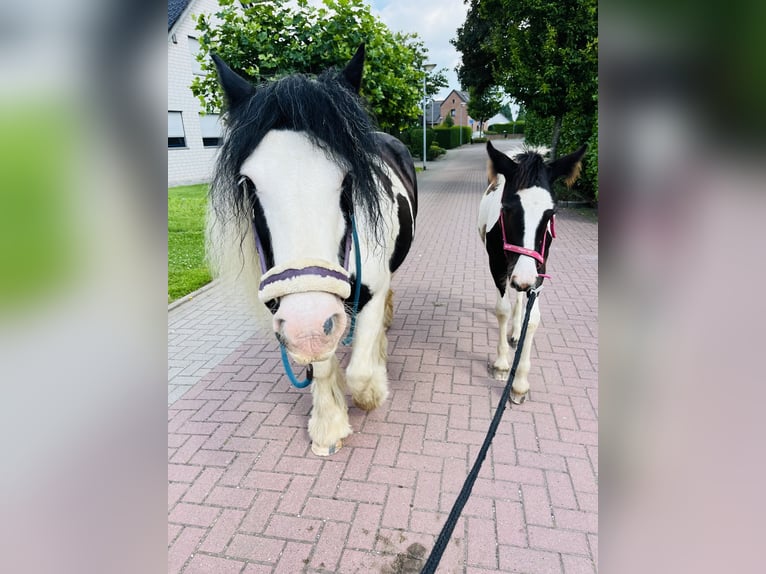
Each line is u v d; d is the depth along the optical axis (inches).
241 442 109.4
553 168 105.0
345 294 63.2
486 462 99.8
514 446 104.4
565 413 115.7
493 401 121.9
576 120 364.5
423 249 285.6
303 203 60.3
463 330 165.8
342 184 64.3
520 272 94.7
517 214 97.3
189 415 120.5
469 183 618.8
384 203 92.7
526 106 391.9
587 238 294.8
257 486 95.7
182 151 620.1
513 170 102.2
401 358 145.8
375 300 98.2
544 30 348.2
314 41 190.7
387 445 106.4
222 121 74.9
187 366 147.8
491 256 123.4
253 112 64.6
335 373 108.0
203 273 235.5
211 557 80.4
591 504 88.7
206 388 133.9
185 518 88.2
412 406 120.6
